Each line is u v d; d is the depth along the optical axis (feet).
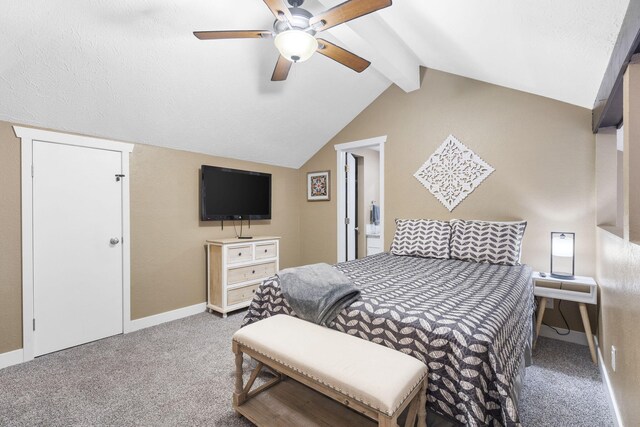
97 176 9.05
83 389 6.47
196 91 9.07
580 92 7.73
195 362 7.65
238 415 5.66
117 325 9.47
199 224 11.68
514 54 6.99
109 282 9.31
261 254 12.35
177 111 9.43
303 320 5.88
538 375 7.07
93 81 7.51
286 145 13.61
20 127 7.66
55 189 8.29
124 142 9.59
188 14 7.00
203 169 11.41
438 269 8.20
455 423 4.16
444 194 11.19
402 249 10.71
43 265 8.10
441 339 4.29
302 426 5.10
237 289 11.44
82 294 8.79
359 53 9.04
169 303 10.78
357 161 16.42
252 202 13.17
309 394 6.05
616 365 5.52
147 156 10.18
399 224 11.34
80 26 6.37
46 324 8.14
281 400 5.84
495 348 4.07
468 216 10.69
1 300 7.49
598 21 4.48
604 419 5.61
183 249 11.18
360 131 13.51
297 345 4.82
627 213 4.38
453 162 10.98
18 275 7.72
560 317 9.05
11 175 7.59
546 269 9.30
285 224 15.11
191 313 11.37
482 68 9.00
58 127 8.22
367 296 5.65
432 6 6.32
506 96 9.95
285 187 15.10
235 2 7.11
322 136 14.11
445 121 11.18
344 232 14.60
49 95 7.38
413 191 11.98
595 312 8.55
